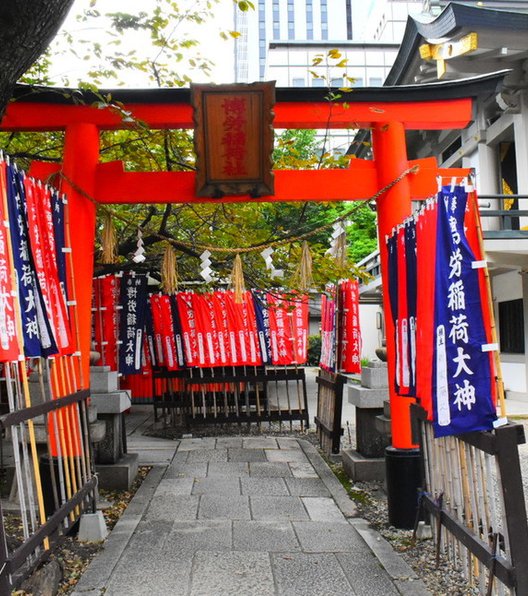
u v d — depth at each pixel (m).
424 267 3.97
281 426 10.84
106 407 6.66
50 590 3.87
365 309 29.52
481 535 3.64
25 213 3.84
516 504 3.11
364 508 5.93
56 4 3.51
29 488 3.60
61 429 4.45
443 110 6.22
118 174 6.09
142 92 5.84
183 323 10.55
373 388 7.04
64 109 5.98
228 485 6.83
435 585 3.99
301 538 5.00
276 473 7.42
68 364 4.85
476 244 3.49
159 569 4.32
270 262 6.54
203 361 10.51
